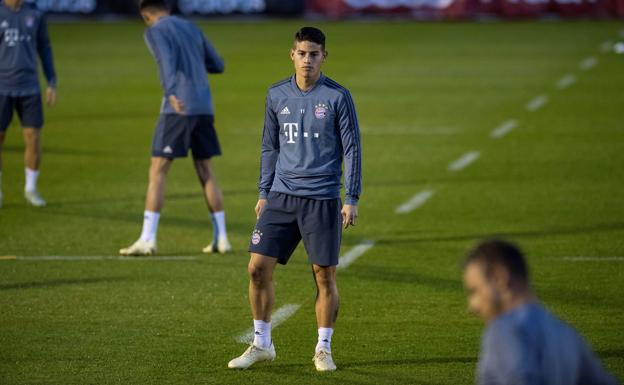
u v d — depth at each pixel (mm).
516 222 32094
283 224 19703
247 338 21875
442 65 69000
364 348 21156
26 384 19203
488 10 97312
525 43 79000
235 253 29109
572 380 10562
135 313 23641
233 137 47438
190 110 28266
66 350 21109
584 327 22266
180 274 26938
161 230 31828
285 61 71812
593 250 28719
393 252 28906
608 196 35281
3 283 26062
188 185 38250
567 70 65938
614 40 79312
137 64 71375
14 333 22188
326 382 19250
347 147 19406
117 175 39688
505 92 58625
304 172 19453
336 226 19531
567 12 95938
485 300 10875
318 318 19969
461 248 29219
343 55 74188
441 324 22656
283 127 19609
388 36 84938
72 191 37031
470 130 48312
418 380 19328
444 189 36938
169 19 28391
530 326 10578
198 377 19562
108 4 100875
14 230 31562
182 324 22859
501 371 10484
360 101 56625
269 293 19969
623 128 47844
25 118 34188
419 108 54312
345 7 99438
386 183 38062
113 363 20344
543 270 26781
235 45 80375
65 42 83312
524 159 41812
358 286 25672
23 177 39312
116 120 51688
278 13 99750
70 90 61406
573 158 41719
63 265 27766
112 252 29156
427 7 98500
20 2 33625
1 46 33469
